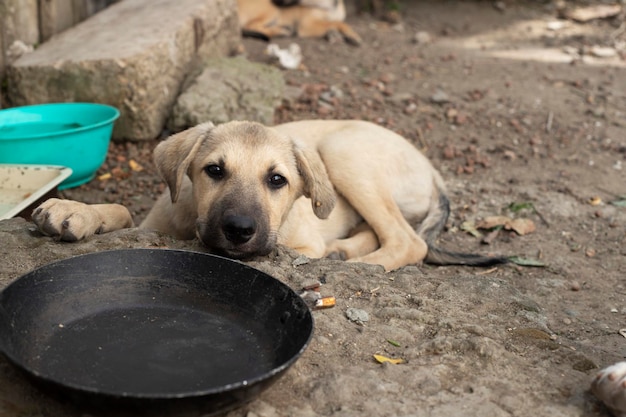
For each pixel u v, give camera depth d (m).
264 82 1.39
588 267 1.02
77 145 1.08
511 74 1.79
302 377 0.64
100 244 0.79
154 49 1.27
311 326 0.61
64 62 1.22
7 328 0.60
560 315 0.87
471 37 2.13
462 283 0.81
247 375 0.61
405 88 1.64
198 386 0.59
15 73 1.23
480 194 1.23
